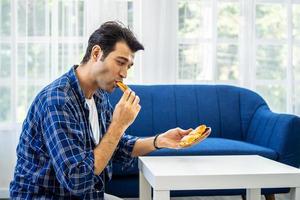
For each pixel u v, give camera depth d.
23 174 1.24
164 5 2.95
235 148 2.28
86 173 1.15
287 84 3.08
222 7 3.03
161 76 2.97
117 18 2.88
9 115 2.83
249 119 2.78
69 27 2.84
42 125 1.21
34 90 2.84
